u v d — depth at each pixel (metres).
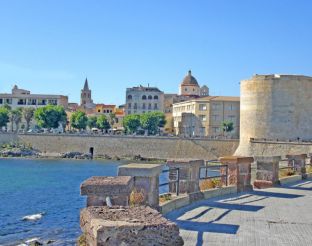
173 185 17.84
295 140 93.31
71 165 103.88
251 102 98.81
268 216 15.02
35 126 171.12
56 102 188.88
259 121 97.31
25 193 53.62
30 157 126.06
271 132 95.81
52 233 30.05
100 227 6.16
